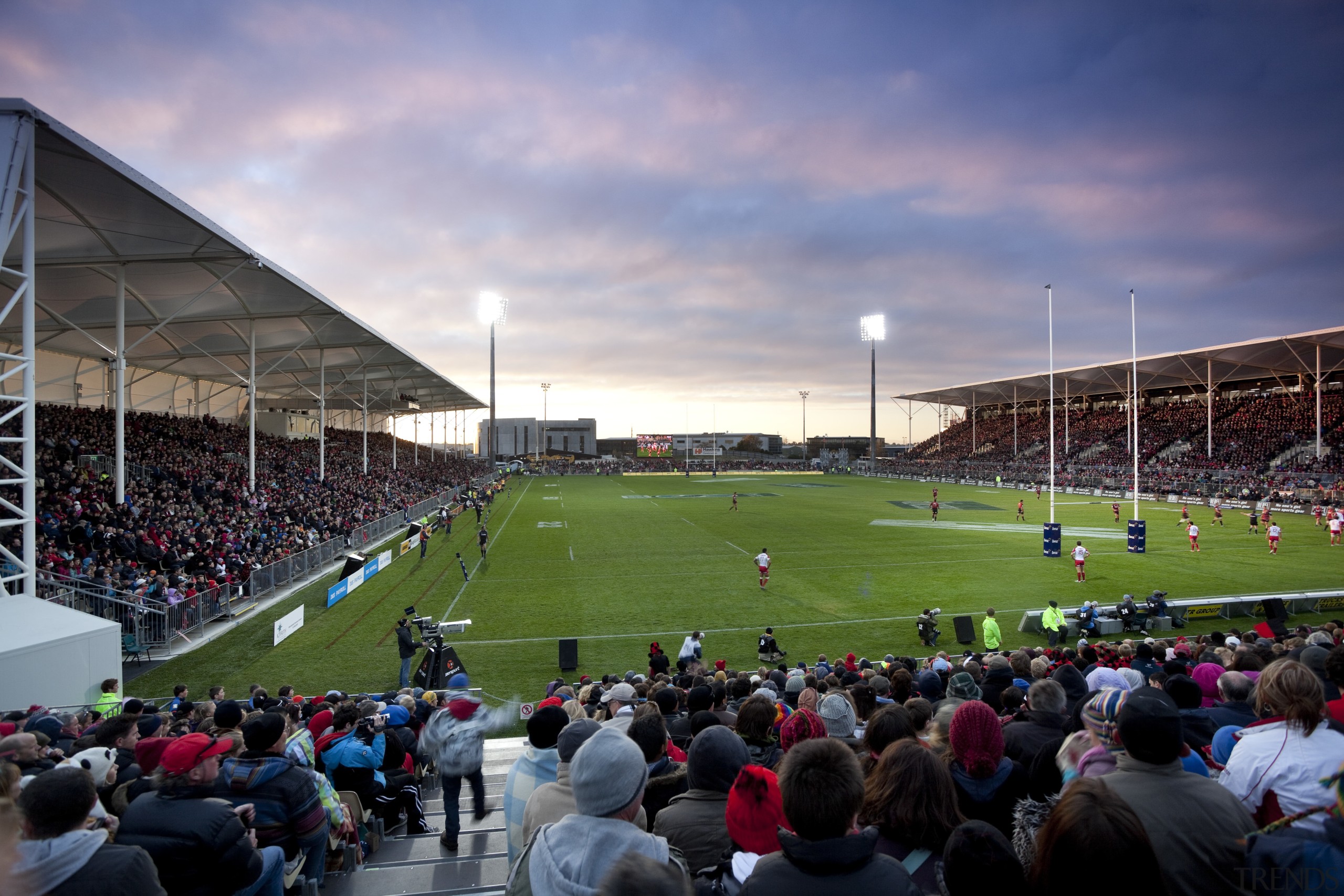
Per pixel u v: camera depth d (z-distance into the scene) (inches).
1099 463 3004.4
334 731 273.3
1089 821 79.2
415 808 289.4
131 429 1438.2
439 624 700.0
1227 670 314.8
